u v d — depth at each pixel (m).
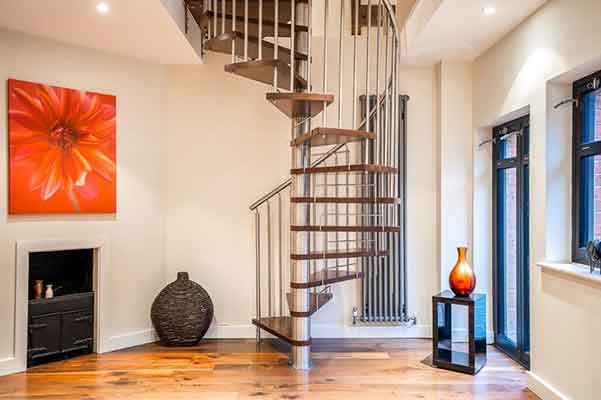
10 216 3.98
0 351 3.90
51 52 4.19
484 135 4.81
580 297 3.01
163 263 4.93
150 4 3.43
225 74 4.98
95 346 4.45
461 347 4.61
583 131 3.36
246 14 3.92
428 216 5.00
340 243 4.98
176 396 3.42
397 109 4.37
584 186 3.37
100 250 4.46
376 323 4.95
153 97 4.83
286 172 4.99
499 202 4.71
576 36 3.10
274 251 4.99
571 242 3.46
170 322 4.52
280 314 4.97
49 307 4.18
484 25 3.88
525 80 3.77
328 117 4.95
